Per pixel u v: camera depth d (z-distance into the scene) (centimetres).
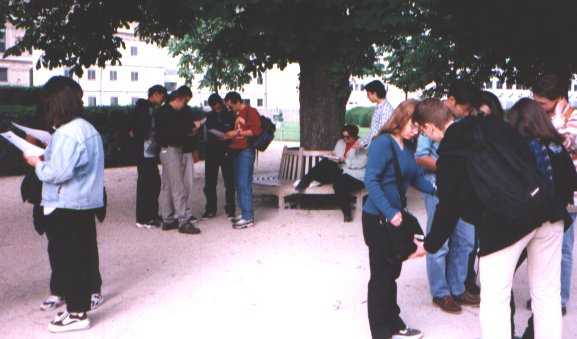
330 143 1028
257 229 818
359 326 475
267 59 1096
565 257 487
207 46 1056
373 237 418
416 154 497
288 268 631
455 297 516
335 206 989
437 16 1155
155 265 644
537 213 331
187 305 521
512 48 1261
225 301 531
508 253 343
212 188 898
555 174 388
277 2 869
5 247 720
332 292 555
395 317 441
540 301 360
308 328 471
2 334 457
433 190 438
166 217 813
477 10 1180
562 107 464
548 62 1241
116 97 4422
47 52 1076
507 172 331
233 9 902
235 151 824
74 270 459
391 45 1033
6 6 1059
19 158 1430
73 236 455
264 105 5159
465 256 504
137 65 4491
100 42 1070
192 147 795
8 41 4219
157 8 1002
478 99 447
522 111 387
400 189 423
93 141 454
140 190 827
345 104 1044
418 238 414
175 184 782
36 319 488
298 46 923
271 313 503
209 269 628
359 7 919
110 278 599
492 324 347
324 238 765
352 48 951
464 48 1309
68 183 445
